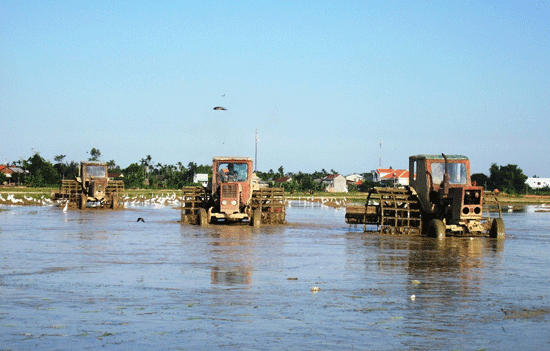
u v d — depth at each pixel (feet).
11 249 72.49
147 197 293.84
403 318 37.96
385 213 103.76
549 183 574.15
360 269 58.34
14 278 51.42
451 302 42.80
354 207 110.63
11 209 175.11
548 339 33.53
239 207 114.83
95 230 101.60
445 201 93.97
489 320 37.65
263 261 63.57
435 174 98.43
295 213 177.88
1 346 31.53
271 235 96.07
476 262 64.34
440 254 71.61
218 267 58.70
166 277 52.44
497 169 472.03
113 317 37.70
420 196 101.65
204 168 499.10
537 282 51.42
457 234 96.43
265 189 121.49
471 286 49.24
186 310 39.68
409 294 45.60
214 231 101.91
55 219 130.41
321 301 42.78
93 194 174.50
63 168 533.55
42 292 45.32
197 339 32.99
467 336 33.99
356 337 33.60
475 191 90.58
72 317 37.60
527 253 73.41
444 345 32.24
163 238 88.17
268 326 35.78
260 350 31.12
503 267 60.64
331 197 326.44
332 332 34.58
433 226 92.32
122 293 45.09
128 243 80.64
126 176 472.44
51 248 73.87
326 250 74.90
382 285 49.39
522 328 35.78
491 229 93.56
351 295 44.98
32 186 424.05
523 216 172.24
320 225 123.95
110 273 54.44
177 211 173.78
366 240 89.20
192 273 54.75
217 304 41.52
